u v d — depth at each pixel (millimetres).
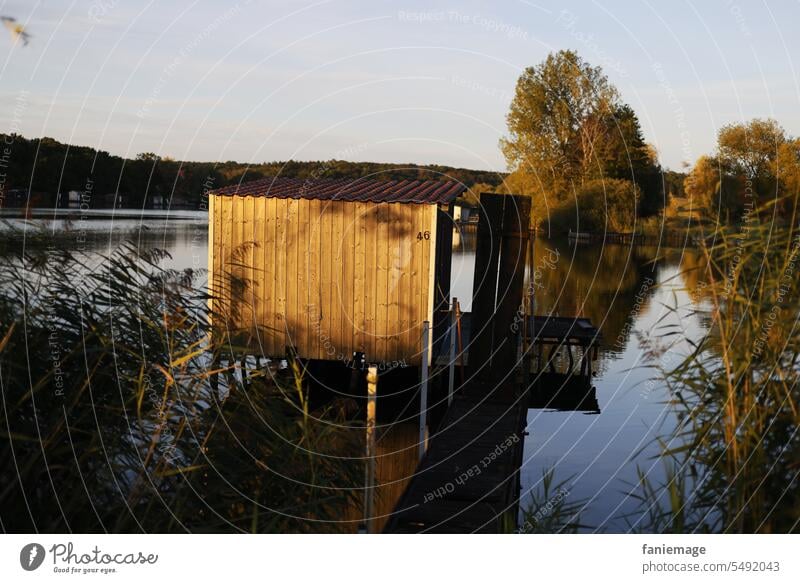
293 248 14617
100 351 6043
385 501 9297
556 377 17562
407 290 14398
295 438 6719
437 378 14805
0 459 5246
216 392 6645
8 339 5621
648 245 45156
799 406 5242
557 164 46781
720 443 5469
